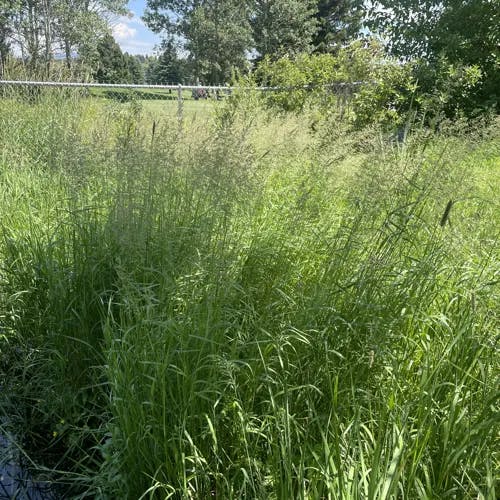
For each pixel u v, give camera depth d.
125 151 3.91
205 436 2.50
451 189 3.69
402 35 12.54
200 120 6.34
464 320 2.78
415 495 2.24
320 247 3.68
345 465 2.23
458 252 3.46
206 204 3.60
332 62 10.72
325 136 5.43
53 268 3.68
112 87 9.33
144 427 2.50
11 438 3.14
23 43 27.27
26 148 6.76
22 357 3.67
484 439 2.31
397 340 2.93
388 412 2.47
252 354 2.78
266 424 2.59
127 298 3.00
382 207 3.48
